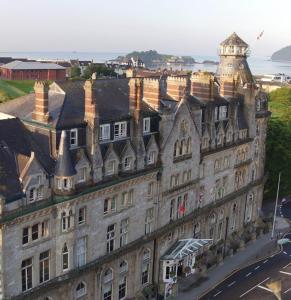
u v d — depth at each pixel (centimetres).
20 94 18512
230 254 9594
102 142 6494
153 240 7688
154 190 7494
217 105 9181
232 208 10238
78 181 6038
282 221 11894
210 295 8031
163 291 7950
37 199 5538
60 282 5972
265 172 12444
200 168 8744
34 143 6069
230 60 10994
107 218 6631
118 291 7169
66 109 6312
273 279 8700
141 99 6956
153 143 7256
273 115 19788
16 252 5366
